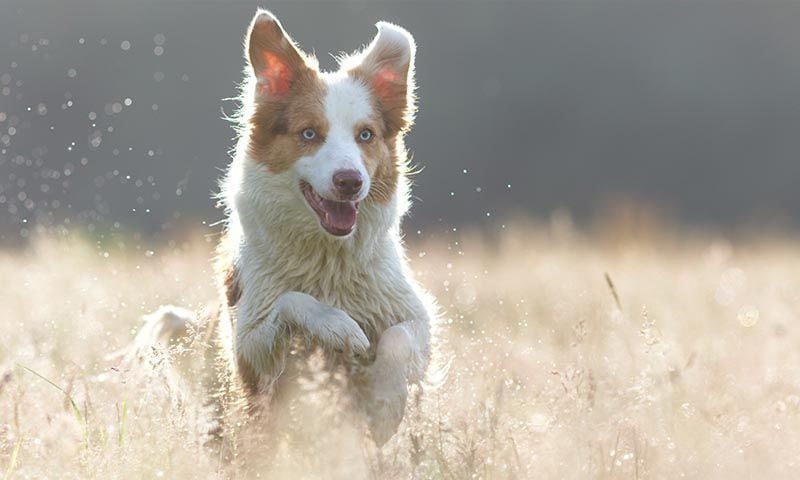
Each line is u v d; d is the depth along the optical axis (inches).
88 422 302.0
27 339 428.1
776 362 408.2
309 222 331.3
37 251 701.9
